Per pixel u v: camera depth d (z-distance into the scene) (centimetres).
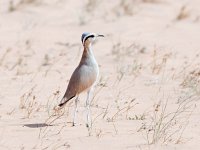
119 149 1991
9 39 3962
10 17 4531
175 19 4547
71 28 4297
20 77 3108
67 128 2234
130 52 3634
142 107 2555
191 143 2058
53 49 3750
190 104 2595
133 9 4791
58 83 3005
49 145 2039
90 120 2341
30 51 3691
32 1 4878
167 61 3444
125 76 3130
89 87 2272
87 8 4806
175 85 2948
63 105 2319
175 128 2228
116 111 2484
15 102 2627
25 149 2002
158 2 5031
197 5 4978
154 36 4088
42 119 2361
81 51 3709
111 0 5116
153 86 2941
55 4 4891
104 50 3731
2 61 3412
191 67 3309
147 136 2111
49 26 4334
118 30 4234
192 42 3944
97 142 2064
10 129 2219
